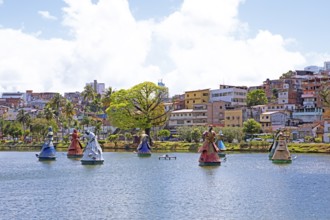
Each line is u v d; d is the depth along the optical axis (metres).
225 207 47.03
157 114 161.38
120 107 156.38
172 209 46.06
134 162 103.62
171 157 116.69
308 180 68.38
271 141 157.00
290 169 85.38
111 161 107.50
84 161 96.00
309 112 193.88
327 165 94.25
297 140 169.38
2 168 90.25
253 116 199.75
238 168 87.38
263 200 51.00
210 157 92.31
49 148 110.56
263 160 108.06
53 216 43.03
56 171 83.25
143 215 43.38
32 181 68.56
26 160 113.62
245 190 58.34
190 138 170.62
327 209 46.06
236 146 151.25
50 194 55.56
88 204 48.78
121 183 65.62
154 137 196.62
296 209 46.03
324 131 171.88
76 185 63.66
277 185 62.97
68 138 199.00
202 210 45.56
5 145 198.62
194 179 70.06
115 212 44.72
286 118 194.62
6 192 57.28
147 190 58.56
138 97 157.62
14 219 41.84
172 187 61.28
